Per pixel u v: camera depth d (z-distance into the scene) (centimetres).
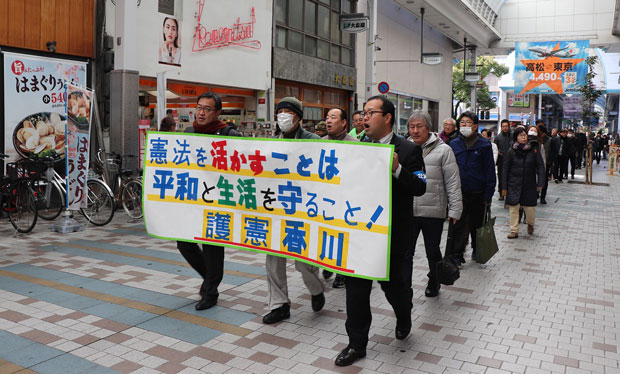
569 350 382
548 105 6084
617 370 350
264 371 342
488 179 600
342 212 358
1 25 862
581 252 716
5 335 396
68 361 354
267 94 1459
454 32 2816
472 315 455
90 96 805
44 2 920
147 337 396
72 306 461
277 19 1518
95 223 840
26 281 533
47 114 939
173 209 455
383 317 446
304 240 386
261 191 409
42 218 883
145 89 1093
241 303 475
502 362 360
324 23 1783
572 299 505
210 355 366
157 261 618
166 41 1121
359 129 651
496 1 3019
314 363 354
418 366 351
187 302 475
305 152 382
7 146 884
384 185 338
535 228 905
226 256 654
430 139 488
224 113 1398
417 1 2167
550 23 3123
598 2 3019
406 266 450
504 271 612
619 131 5841
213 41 1248
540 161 817
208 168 437
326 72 1766
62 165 969
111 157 961
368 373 341
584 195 1422
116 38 973
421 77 2833
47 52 938
